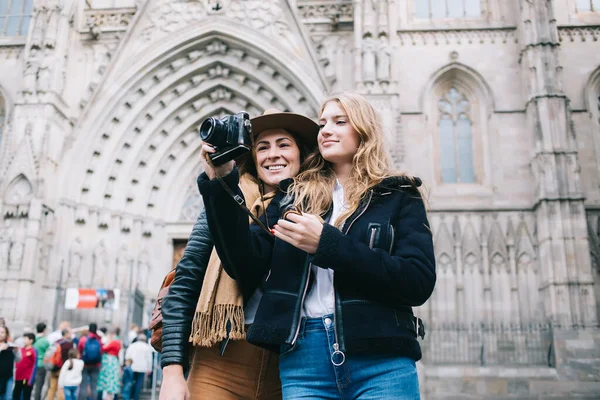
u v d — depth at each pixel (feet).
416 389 10.20
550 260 88.58
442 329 90.48
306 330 10.59
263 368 13.35
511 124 99.96
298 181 12.75
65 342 61.11
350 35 103.91
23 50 108.78
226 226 10.71
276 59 100.37
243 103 108.27
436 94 104.58
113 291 87.71
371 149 11.94
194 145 110.42
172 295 12.64
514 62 102.83
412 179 11.60
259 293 12.62
